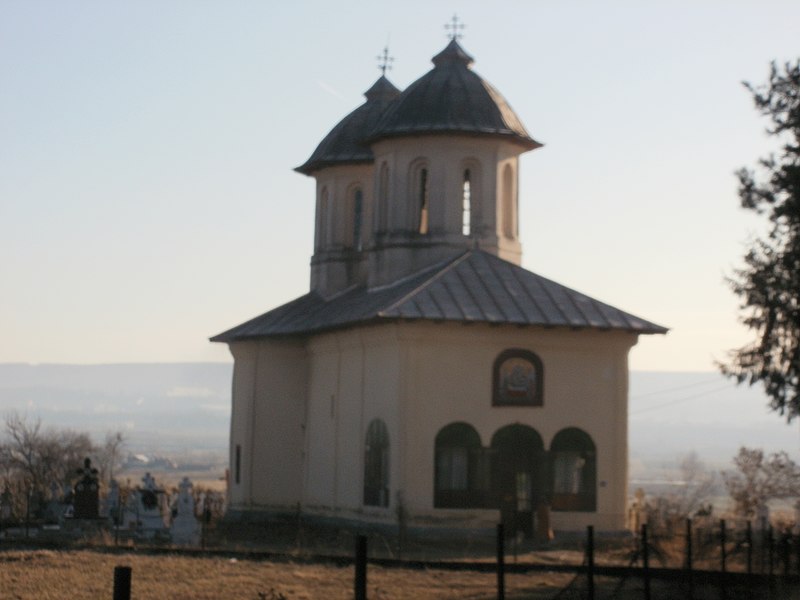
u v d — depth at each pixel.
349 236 54.31
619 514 43.81
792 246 27.53
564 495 43.50
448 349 42.91
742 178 28.09
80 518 44.59
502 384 43.25
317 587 29.20
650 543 38.31
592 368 44.19
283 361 51.09
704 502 57.72
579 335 44.00
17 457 79.69
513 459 43.19
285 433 50.88
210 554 35.62
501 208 48.59
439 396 42.69
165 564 32.84
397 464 42.38
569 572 32.84
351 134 54.81
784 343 27.67
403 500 42.09
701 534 39.72
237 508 51.66
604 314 44.16
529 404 43.44
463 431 42.81
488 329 43.19
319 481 48.53
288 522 49.41
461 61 50.19
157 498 44.41
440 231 47.75
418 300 43.06
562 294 45.03
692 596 27.81
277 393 51.09
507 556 37.31
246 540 43.28
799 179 27.45
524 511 43.09
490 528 42.66
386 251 48.28
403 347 42.59
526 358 43.53
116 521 43.84
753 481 48.62
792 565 34.03
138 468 168.00
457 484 42.75
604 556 37.94
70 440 103.56
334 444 47.31
